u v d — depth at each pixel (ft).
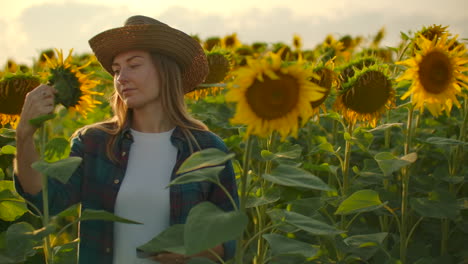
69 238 14.92
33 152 7.76
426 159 16.28
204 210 6.41
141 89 8.81
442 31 11.98
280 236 8.05
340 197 11.01
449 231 12.96
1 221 11.57
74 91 7.96
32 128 7.51
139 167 8.87
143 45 8.73
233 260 7.85
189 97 15.78
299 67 6.08
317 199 10.76
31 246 6.97
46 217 7.49
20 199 8.64
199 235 6.08
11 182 9.29
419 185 12.91
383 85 10.54
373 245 10.42
